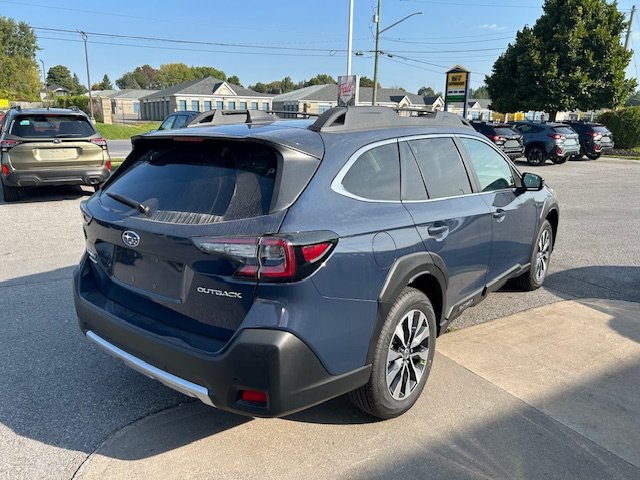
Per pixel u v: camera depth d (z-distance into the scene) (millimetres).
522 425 3141
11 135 9109
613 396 3475
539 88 30406
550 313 4902
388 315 2906
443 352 4078
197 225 2543
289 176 2598
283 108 70625
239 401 2494
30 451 2834
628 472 2760
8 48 74625
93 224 3133
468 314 4879
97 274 3266
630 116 29188
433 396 3439
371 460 2809
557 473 2740
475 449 2916
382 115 3461
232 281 2438
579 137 23094
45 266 5996
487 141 4426
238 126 3148
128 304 2951
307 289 2441
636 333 4469
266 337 2369
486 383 3613
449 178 3732
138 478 2643
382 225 2889
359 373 2779
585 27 29734
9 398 3338
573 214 9953
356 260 2668
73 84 134875
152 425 3090
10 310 4723
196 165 2877
